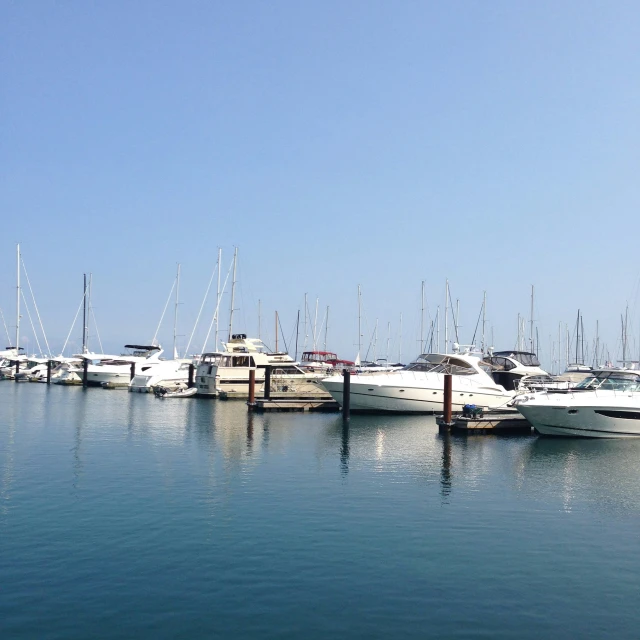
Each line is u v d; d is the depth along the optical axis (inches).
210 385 2454.5
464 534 706.8
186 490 885.2
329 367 2699.3
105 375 3132.4
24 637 468.8
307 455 1178.0
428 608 522.9
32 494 852.6
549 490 916.6
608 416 1364.4
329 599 536.1
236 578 575.2
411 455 1187.9
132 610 511.5
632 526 745.6
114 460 1103.6
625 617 514.6
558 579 585.9
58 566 597.0
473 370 1876.2
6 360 4001.0
